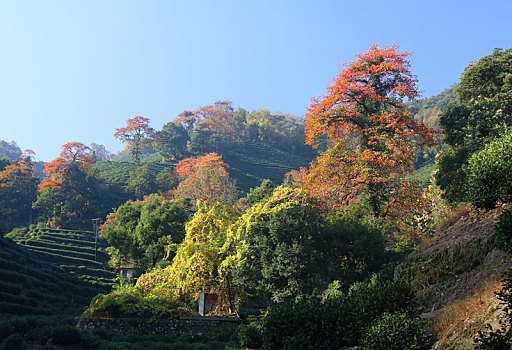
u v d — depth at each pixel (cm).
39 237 8369
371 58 3506
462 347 853
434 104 17588
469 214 1562
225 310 2958
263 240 2675
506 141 1298
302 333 1266
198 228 3359
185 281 3016
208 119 18388
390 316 1012
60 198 10819
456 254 1373
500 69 3472
